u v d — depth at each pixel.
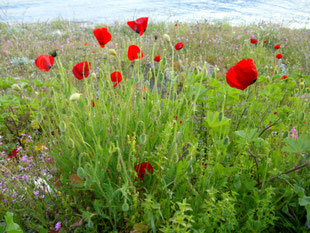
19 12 6.13
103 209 0.68
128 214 0.64
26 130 1.23
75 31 3.90
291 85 1.04
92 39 3.18
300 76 1.13
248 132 0.67
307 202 0.55
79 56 2.35
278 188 0.64
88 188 0.63
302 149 0.56
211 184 0.63
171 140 0.72
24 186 0.78
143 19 0.75
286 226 0.62
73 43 2.91
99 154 0.62
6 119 1.26
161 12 6.07
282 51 2.80
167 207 0.59
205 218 0.55
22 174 0.86
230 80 0.61
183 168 0.59
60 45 2.76
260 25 3.84
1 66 2.20
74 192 0.68
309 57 2.45
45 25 4.47
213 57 2.43
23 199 0.76
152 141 0.73
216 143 0.63
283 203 0.63
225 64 2.28
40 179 0.87
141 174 0.68
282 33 3.38
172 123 0.70
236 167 0.67
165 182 0.62
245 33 3.41
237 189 0.64
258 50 1.74
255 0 8.94
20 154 1.04
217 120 0.60
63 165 0.70
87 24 4.59
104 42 0.73
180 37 2.90
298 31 3.80
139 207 0.63
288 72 1.87
